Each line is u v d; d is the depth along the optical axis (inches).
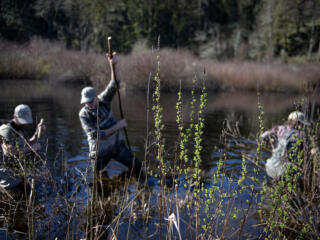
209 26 1838.1
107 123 155.6
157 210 115.2
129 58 517.3
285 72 749.9
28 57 544.4
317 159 113.0
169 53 663.8
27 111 129.4
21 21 624.1
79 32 564.7
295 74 736.3
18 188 131.8
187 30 1704.0
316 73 729.6
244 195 124.1
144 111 334.6
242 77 692.7
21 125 131.5
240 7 2012.8
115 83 153.0
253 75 701.3
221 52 1593.3
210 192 81.2
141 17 1382.9
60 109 315.6
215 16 2011.6
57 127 239.6
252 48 1628.9
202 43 1667.1
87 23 510.6
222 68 737.0
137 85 488.7
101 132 147.9
